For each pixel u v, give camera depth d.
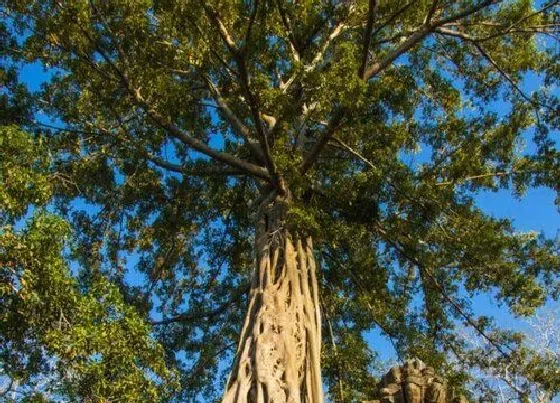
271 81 13.95
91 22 12.81
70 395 8.38
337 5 14.91
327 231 14.81
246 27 12.12
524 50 15.25
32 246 8.50
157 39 13.19
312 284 12.67
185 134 13.76
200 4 11.71
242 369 10.54
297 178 12.98
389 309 16.14
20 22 13.32
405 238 15.17
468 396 13.59
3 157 9.46
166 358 16.50
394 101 13.70
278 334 11.09
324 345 15.98
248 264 18.12
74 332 8.45
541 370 14.48
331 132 12.99
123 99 14.00
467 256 14.55
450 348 15.54
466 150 14.78
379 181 13.73
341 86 11.62
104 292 9.35
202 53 12.29
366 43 11.99
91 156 14.61
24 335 8.79
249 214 16.89
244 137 14.05
